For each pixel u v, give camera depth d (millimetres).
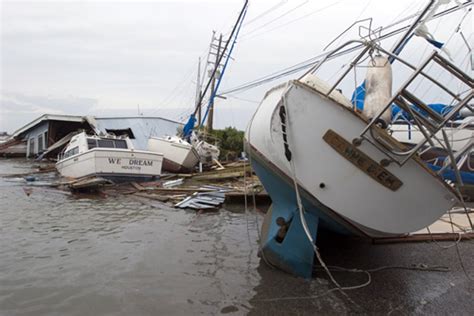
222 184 13570
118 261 5141
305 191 4266
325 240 5551
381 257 5375
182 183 13930
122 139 14516
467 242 6129
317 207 4332
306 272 4531
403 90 3670
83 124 24609
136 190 11695
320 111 4129
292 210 4660
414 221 4289
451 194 4223
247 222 7785
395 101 3812
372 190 4164
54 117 23500
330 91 4281
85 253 5473
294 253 4562
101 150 12219
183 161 17484
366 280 4500
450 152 3887
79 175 13086
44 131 25719
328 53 4680
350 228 4445
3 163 23516
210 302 3867
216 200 9852
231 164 20219
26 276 4527
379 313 3662
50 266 4891
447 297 4051
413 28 4125
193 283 4371
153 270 4809
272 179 4758
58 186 12297
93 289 4172
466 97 3666
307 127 4172
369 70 4539
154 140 18844
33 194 10891
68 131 26203
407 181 4137
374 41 4262
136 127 23531
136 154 12922
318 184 4211
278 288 4227
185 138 21109
